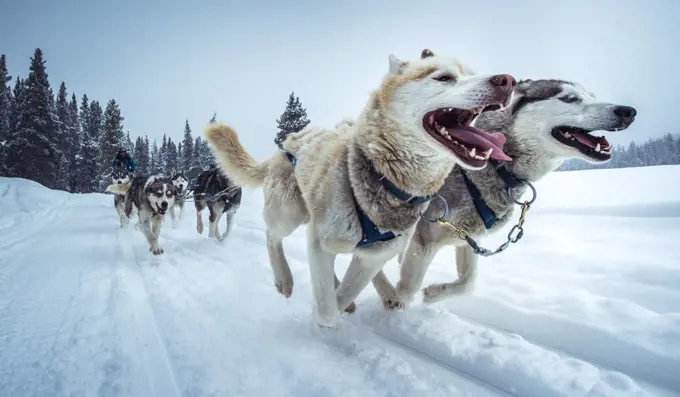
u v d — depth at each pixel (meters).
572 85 3.11
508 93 2.16
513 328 3.05
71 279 4.45
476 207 3.10
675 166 17.00
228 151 4.04
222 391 2.23
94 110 49.59
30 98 29.53
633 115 2.90
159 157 57.47
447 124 2.41
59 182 35.03
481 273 4.16
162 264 5.21
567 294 3.33
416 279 3.22
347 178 2.60
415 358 2.64
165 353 2.70
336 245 2.62
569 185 11.90
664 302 3.28
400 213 2.58
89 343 2.83
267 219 3.51
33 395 2.25
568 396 2.16
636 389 2.23
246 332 2.96
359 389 2.23
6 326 3.12
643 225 6.30
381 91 2.49
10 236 7.76
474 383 2.39
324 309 2.71
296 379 2.33
